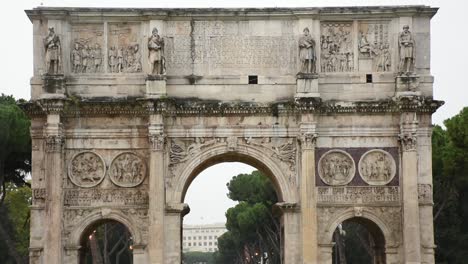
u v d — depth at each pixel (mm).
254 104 54719
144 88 55469
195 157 54844
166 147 54719
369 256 98000
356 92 55719
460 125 73938
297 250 54312
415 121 54500
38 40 55469
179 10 55688
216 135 54969
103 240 99000
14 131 71375
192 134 54938
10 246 78875
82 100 54594
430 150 55094
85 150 55062
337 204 54875
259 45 56062
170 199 54469
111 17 55781
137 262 54375
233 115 55062
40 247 53969
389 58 56125
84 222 54531
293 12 55812
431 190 54875
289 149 55062
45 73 54594
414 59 55375
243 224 124875
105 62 55781
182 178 54719
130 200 54781
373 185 55125
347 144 55375
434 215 80750
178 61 55750
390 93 55750
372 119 55406
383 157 55375
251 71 55812
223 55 55938
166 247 54094
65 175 54781
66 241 54312
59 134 53812
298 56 55688
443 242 79188
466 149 73750
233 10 55875
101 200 54781
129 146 55156
